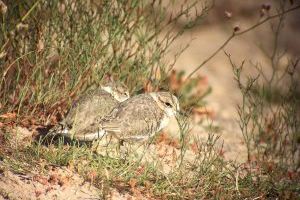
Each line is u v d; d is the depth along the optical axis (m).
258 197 19.28
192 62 38.47
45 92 20.56
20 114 20.12
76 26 21.11
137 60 22.27
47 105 20.36
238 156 22.73
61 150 18.27
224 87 35.72
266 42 44.88
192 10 39.16
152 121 19.39
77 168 18.02
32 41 20.80
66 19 21.20
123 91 20.61
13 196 16.11
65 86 20.61
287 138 25.22
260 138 23.70
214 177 19.36
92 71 21.09
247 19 47.03
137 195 17.56
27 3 20.84
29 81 20.14
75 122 18.22
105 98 19.16
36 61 20.16
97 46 21.16
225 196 18.92
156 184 18.28
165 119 19.92
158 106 19.77
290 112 23.33
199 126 25.22
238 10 46.94
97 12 21.48
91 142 19.62
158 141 21.48
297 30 46.50
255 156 22.45
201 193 18.64
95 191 17.27
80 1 21.39
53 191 16.72
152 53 22.41
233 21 46.41
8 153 17.94
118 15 21.62
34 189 16.58
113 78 21.83
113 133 18.83
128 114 18.98
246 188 19.78
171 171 19.06
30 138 18.88
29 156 17.94
